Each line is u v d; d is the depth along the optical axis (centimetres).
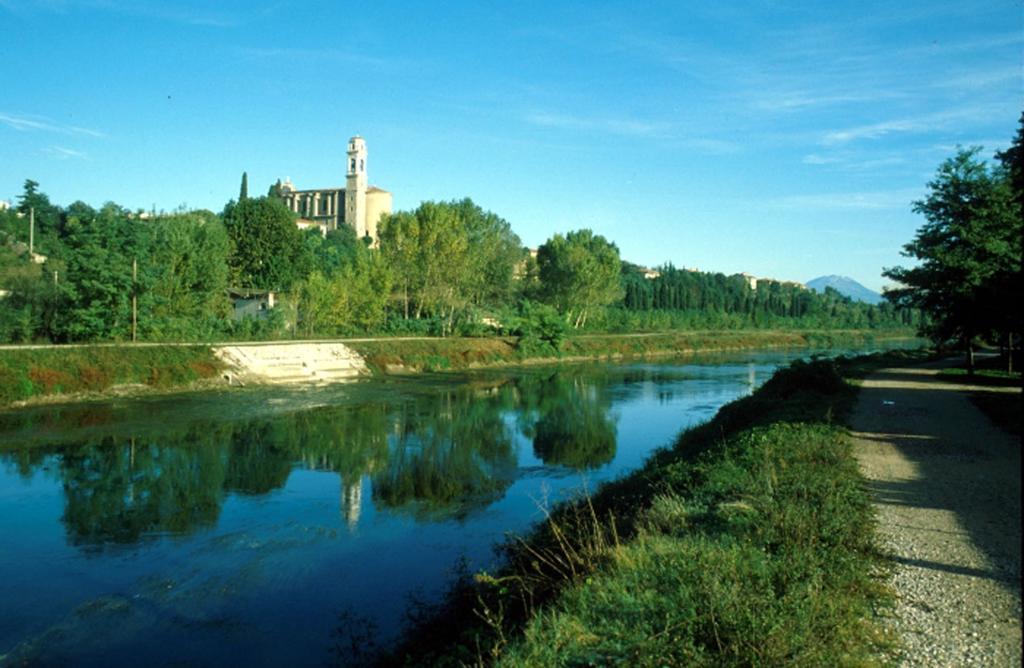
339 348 4728
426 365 5088
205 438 2472
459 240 6300
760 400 2488
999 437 1756
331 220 16012
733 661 559
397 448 2394
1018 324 2728
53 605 1130
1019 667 577
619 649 599
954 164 3462
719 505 1005
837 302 14800
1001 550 880
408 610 1084
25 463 2070
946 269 3334
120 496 1758
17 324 3684
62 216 8250
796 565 732
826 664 561
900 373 3891
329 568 1283
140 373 3406
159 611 1109
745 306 12362
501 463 2181
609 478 1950
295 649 978
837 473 1216
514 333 6588
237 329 4722
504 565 1177
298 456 2242
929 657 600
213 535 1474
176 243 4538
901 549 886
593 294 7862
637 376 5103
